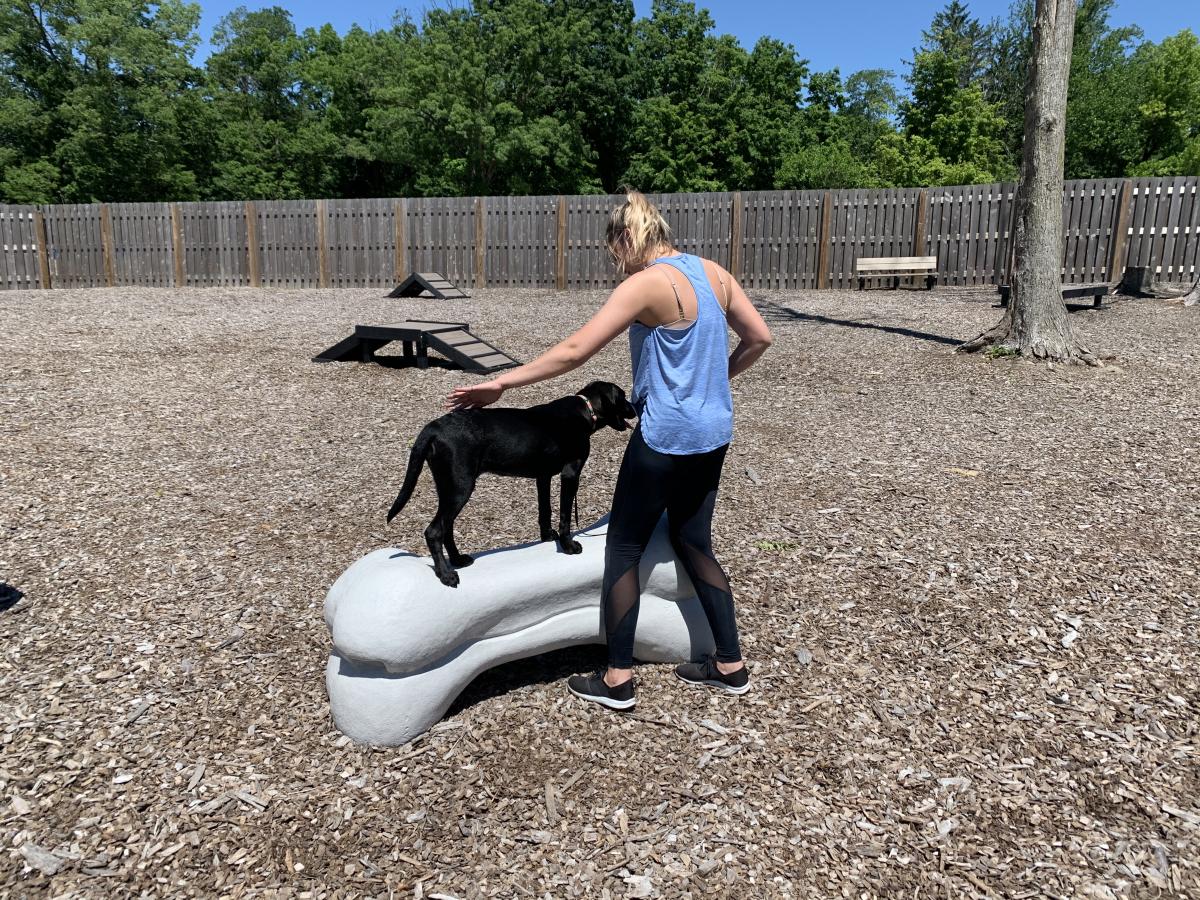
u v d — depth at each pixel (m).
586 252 17.97
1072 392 7.85
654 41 48.47
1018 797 2.55
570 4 47.47
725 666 3.06
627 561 2.84
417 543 4.49
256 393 8.11
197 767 2.69
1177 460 5.79
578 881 2.24
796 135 49.44
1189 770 2.65
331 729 2.89
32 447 6.15
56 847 2.34
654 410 2.60
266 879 2.24
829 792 2.59
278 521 4.82
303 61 53.25
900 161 43.53
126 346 10.33
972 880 2.24
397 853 2.34
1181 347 9.72
